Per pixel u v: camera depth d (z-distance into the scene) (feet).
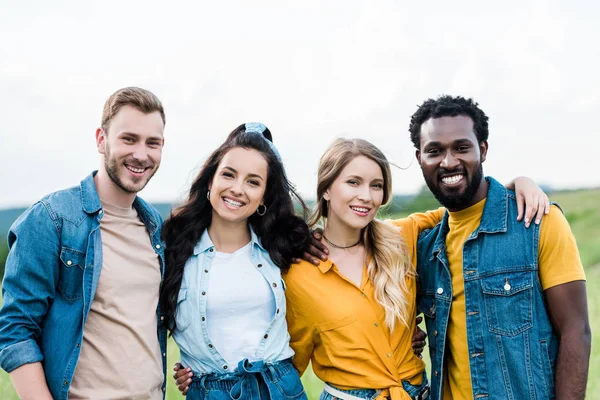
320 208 13.39
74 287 10.58
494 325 11.08
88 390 10.44
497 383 10.94
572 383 10.41
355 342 11.98
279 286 12.12
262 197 12.46
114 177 11.00
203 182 12.58
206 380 11.55
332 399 12.22
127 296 10.98
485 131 11.99
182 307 11.79
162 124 11.43
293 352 12.24
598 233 63.16
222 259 12.21
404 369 12.30
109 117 11.03
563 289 10.66
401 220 13.51
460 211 11.93
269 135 13.44
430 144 11.60
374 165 12.65
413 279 12.82
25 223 10.45
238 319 11.80
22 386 10.00
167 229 12.38
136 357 10.74
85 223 10.82
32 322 10.27
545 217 11.12
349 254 13.06
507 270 11.10
